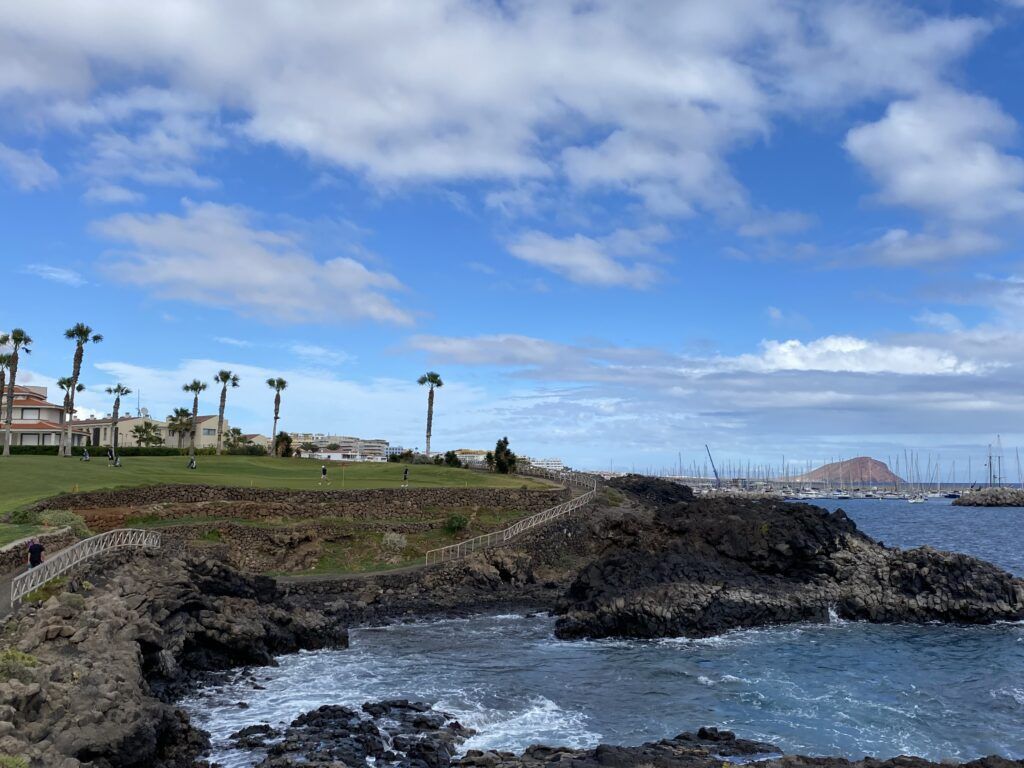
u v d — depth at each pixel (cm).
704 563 5500
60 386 10881
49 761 1844
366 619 5262
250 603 4353
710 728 2972
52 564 3472
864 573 5662
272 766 2461
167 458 9969
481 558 6297
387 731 2944
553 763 2484
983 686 3744
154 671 3428
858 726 3150
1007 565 8700
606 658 4291
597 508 7581
